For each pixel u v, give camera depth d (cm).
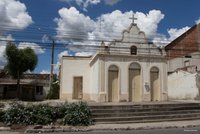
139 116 1905
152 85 2877
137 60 2850
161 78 2894
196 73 3356
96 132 1470
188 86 3475
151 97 2853
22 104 1802
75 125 1661
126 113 1920
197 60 3750
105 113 1883
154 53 2928
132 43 2889
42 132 1473
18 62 4022
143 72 2847
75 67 3275
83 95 3228
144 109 2023
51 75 4025
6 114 1673
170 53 4312
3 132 1469
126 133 1427
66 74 3256
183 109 2147
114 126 1639
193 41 3875
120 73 2778
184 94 3531
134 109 1992
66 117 1686
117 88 2766
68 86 3241
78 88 3272
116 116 1884
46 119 1680
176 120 1933
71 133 1438
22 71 4125
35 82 4541
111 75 2772
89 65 3288
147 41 2934
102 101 2664
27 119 1652
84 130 1521
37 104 1819
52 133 1444
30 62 4091
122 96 2750
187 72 3509
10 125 1630
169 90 3825
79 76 3262
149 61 2883
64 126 1611
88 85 3256
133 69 2838
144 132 1462
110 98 2734
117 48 2828
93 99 2969
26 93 4516
